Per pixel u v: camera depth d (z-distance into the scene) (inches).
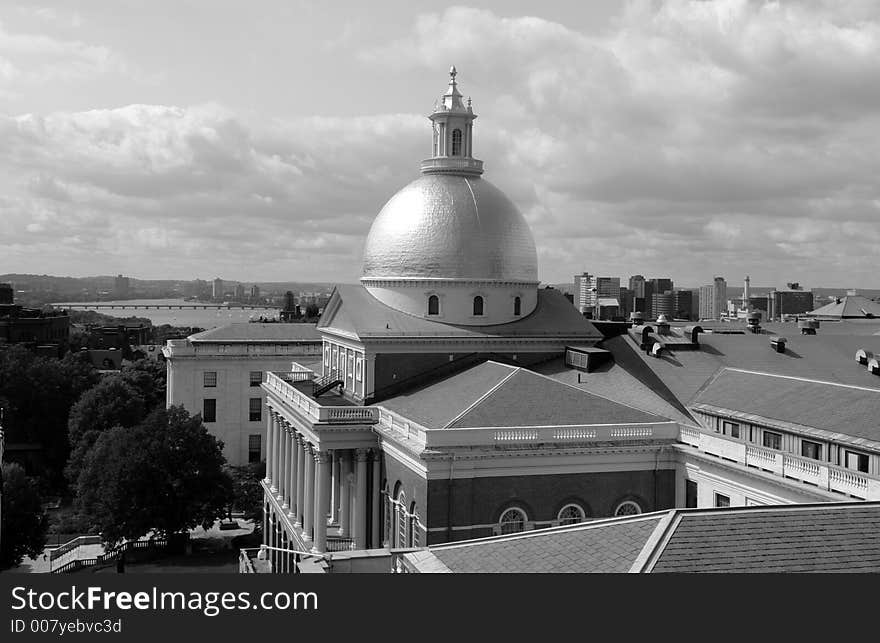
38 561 3422.7
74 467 4146.2
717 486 2042.3
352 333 2842.0
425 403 2465.6
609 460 2166.6
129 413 4707.2
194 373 4854.8
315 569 1278.3
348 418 2524.6
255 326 5137.8
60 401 5216.5
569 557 1025.5
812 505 1069.1
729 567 914.7
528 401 2262.6
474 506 2075.5
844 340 3235.7
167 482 3334.2
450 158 3058.6
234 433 4891.7
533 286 3043.8
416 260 2866.6
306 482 2672.2
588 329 3011.8
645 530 1018.1
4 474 3230.8
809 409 2149.4
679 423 2249.0
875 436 1859.0
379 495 2476.6
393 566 1286.9
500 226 2930.6
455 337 2805.1
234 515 4188.0
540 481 2121.1
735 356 2930.6
